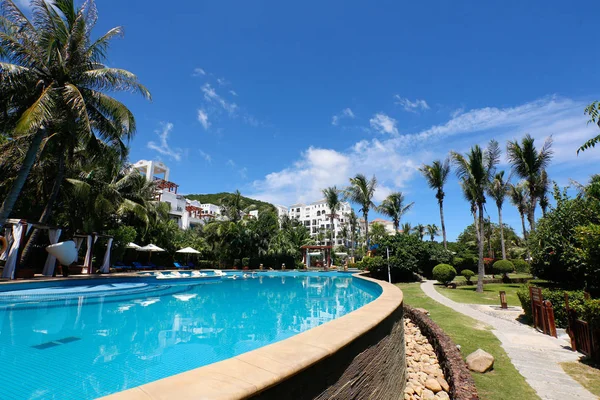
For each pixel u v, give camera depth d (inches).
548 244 541.0
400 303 234.4
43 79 558.3
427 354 291.3
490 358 214.2
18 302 398.9
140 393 60.7
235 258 1291.8
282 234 1407.5
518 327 335.3
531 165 852.6
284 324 346.6
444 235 1107.3
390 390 174.4
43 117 474.9
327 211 4323.3
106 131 639.8
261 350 97.0
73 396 152.6
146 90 626.2
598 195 440.1
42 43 547.5
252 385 67.5
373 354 146.1
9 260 495.8
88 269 671.1
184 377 71.0
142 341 257.9
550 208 550.9
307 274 1167.0
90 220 776.3
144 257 1085.1
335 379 105.4
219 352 235.8
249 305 474.6
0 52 517.3
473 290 698.8
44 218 588.4
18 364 194.5
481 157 705.6
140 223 1008.2
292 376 80.7
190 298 530.3
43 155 633.0
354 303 514.6
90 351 224.5
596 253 305.3
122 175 968.3
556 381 192.5
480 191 707.4
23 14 531.8
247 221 1349.7
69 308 390.6
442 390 217.9
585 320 245.8
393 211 1373.0
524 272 1146.0
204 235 1363.2
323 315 406.0
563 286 529.3
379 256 924.0
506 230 1900.8
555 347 263.6
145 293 550.6
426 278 1000.9
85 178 774.5
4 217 491.5
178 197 2222.0
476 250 1589.6
